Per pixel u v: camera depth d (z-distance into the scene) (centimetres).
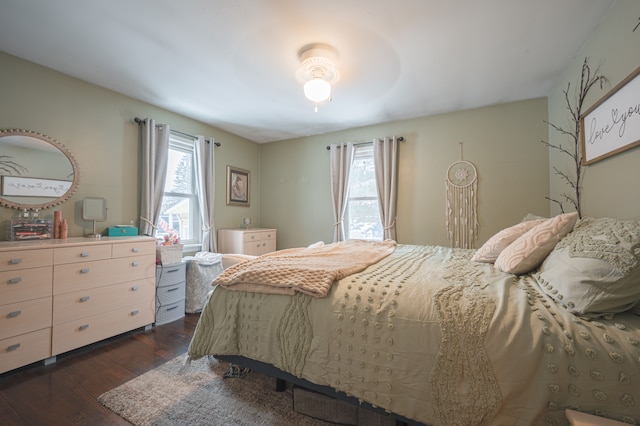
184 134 325
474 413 84
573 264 100
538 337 83
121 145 268
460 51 200
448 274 138
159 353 196
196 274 288
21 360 167
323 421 128
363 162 374
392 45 192
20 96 208
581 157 200
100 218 248
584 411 74
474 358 87
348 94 269
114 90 262
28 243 187
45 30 178
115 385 157
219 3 155
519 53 203
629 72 145
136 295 230
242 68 222
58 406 140
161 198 291
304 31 178
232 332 131
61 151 227
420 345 95
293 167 420
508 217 289
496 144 295
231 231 359
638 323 83
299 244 414
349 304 112
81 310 196
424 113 320
